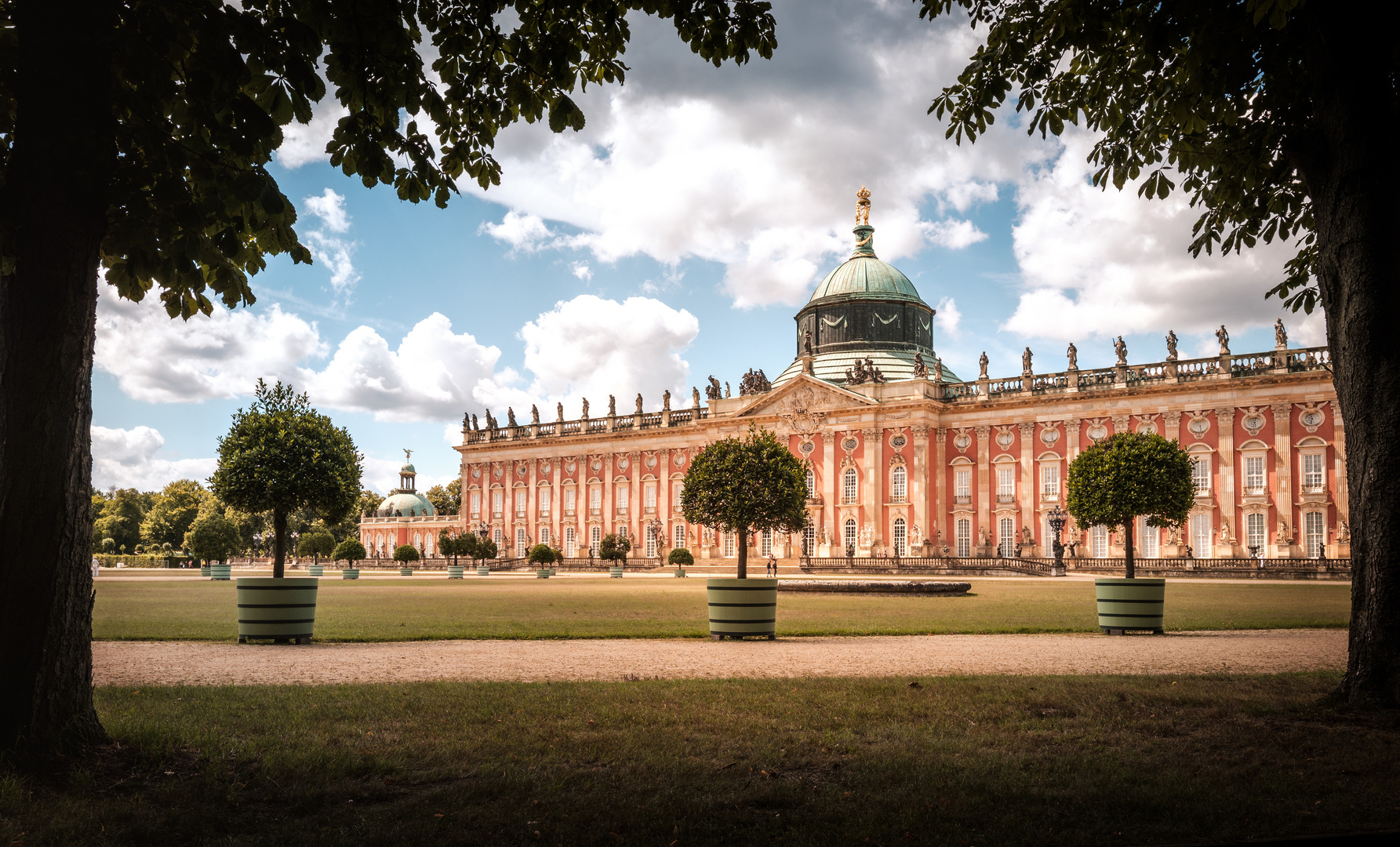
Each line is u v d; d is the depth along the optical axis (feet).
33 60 26.13
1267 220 52.42
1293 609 99.35
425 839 21.35
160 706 37.22
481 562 305.73
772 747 29.94
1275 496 227.81
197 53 26.76
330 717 35.09
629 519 341.82
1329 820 22.53
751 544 306.14
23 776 25.79
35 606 27.32
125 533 469.98
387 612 97.09
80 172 26.86
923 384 279.69
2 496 27.37
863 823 22.40
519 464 377.09
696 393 334.44
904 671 49.01
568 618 87.56
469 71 34.17
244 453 74.13
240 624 65.87
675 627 76.43
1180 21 38.01
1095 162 51.47
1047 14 44.39
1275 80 42.06
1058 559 221.66
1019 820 22.65
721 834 21.70
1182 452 124.36
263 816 23.75
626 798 24.39
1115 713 35.60
